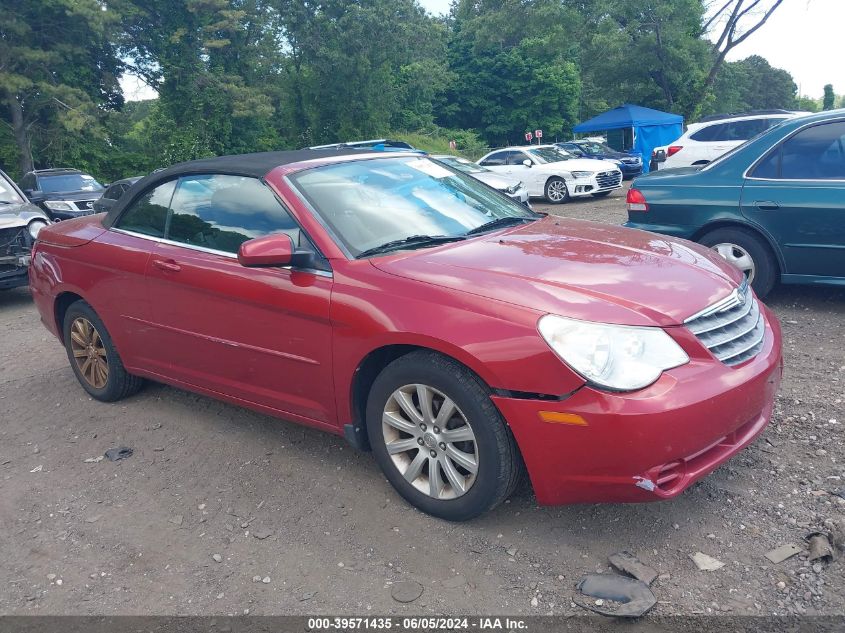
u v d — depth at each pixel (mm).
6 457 4250
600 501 2801
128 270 4285
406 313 3027
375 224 3617
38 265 5086
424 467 3225
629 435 2611
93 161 32562
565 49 33094
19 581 3014
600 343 2689
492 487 2938
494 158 19641
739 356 2998
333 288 3291
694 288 3055
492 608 2613
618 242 3613
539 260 3246
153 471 3891
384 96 39375
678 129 28031
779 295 6500
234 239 3807
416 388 3107
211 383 4059
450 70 58781
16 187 9805
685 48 31703
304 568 2941
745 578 2652
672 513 3094
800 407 4012
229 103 35344
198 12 34375
